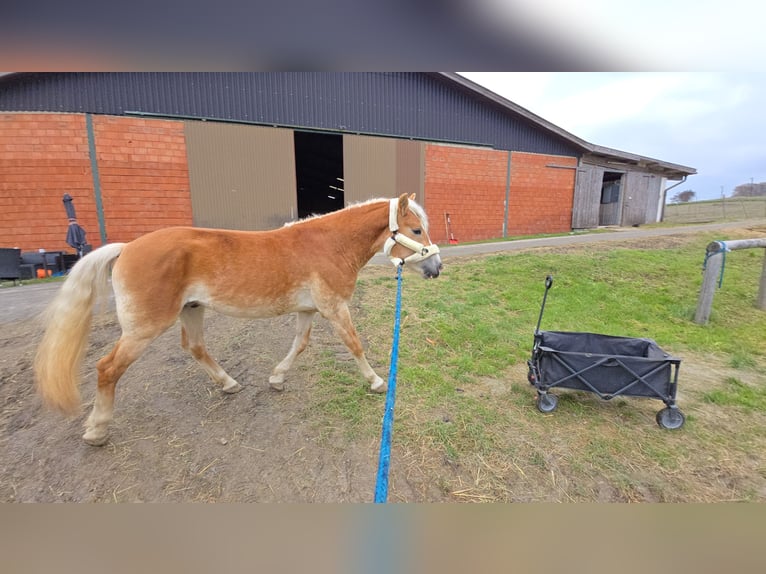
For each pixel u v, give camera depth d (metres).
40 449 2.21
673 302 5.82
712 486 2.18
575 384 2.79
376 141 11.55
